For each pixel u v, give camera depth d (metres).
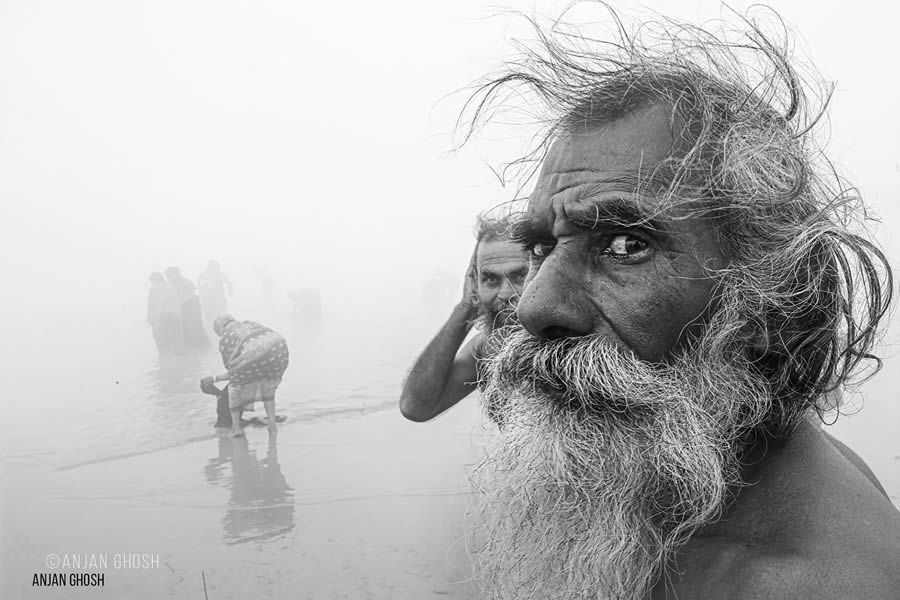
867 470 1.25
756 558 0.90
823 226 1.01
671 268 0.99
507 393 1.14
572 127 1.08
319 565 4.68
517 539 1.19
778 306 0.99
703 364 0.99
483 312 2.56
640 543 1.01
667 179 0.99
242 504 5.97
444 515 5.30
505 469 1.17
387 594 4.10
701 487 0.97
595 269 1.02
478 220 2.65
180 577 4.67
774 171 1.04
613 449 1.01
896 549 0.84
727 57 1.17
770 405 1.01
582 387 0.99
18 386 12.74
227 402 8.43
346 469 6.61
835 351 1.07
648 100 1.04
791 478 0.96
